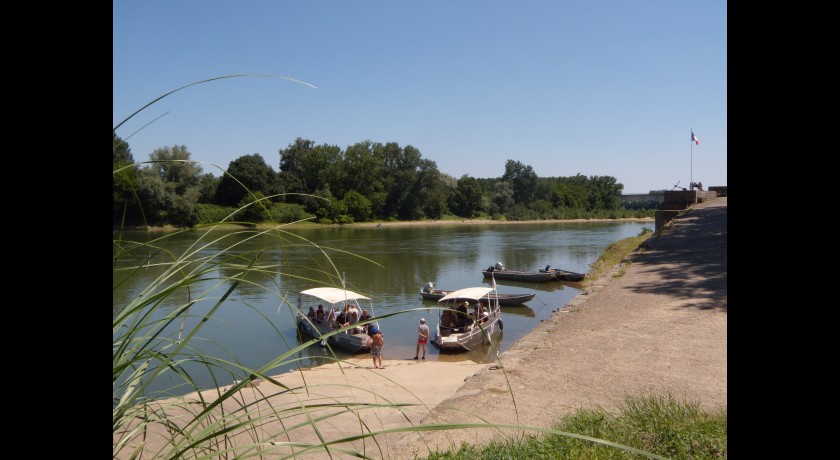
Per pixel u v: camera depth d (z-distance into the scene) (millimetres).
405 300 31609
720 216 28328
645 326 10336
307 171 101875
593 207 143875
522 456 4773
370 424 7094
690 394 6816
